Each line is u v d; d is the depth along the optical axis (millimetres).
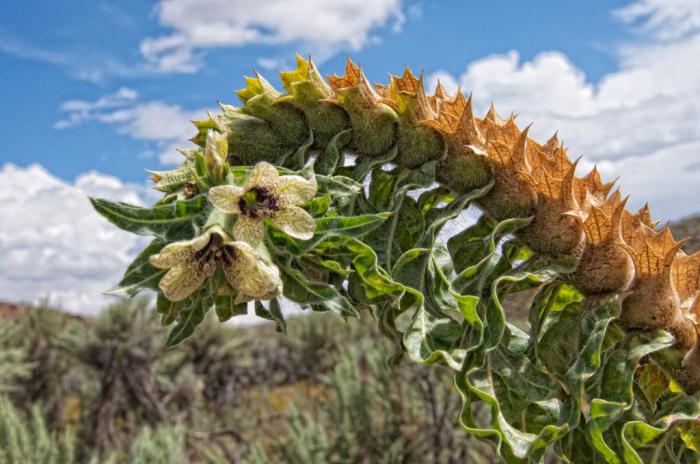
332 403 1024
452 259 236
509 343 240
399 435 921
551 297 235
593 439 209
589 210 229
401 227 231
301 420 1182
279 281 197
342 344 1366
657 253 225
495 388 222
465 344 214
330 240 212
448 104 235
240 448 1126
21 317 1491
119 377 1290
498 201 229
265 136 234
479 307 225
